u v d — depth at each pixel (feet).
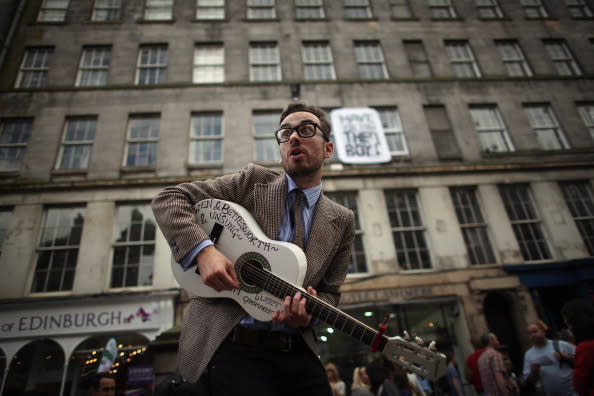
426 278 28.89
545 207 32.78
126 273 27.91
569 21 46.34
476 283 28.68
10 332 24.02
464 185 33.32
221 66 39.73
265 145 35.09
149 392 20.44
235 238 5.14
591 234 32.17
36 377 25.49
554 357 13.19
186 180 31.35
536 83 40.47
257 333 4.60
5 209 29.35
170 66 38.34
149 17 42.22
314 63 40.96
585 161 34.50
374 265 29.43
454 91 39.22
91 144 33.24
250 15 43.88
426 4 46.19
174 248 4.63
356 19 43.78
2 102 33.88
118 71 37.42
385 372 16.14
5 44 37.37
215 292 4.83
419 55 42.65
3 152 32.22
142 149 33.65
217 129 35.58
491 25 45.06
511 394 13.66
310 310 4.80
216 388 4.15
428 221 31.48
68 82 36.35
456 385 20.63
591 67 42.88
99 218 29.19
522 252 31.32
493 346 15.53
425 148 35.55
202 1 43.96
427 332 27.99
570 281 29.14
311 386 4.62
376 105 37.83
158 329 24.97
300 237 5.40
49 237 28.66
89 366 25.46
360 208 32.09
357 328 4.79
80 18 40.34
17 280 26.43
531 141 36.88
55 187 29.81
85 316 24.97
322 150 6.09
